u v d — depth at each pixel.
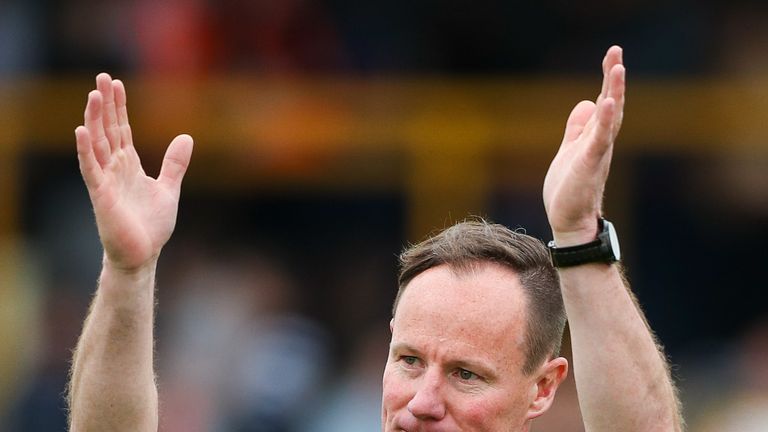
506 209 33.91
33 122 34.53
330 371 32.41
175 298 33.00
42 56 34.66
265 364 31.58
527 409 13.45
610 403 12.30
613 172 33.81
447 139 34.16
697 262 33.47
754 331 32.16
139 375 13.02
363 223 34.34
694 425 30.33
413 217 34.09
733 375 31.03
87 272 33.59
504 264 13.45
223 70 34.81
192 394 31.39
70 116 34.53
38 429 31.14
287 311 33.38
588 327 12.37
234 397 31.42
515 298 13.31
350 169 34.47
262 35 34.91
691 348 32.88
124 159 12.98
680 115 33.69
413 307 13.31
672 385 12.77
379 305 33.50
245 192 34.56
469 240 13.53
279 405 31.17
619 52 12.10
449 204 33.94
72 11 34.69
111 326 12.92
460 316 13.16
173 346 32.12
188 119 34.47
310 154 34.47
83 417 13.03
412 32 35.12
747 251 33.34
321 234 34.28
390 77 34.72
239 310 32.84
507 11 34.78
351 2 35.34
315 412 31.38
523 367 13.34
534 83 34.31
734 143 33.50
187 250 33.84
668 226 33.62
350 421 30.44
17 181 34.28
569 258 12.38
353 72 34.84
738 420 29.80
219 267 33.59
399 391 13.24
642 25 34.31
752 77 33.69
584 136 12.57
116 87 12.93
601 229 12.37
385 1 35.41
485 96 34.38
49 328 32.78
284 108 34.66
